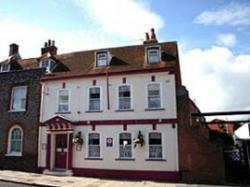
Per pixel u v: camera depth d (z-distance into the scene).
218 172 17.34
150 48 20.56
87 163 19.70
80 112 20.59
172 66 19.17
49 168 20.34
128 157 19.06
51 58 23.12
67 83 21.41
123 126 19.45
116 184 15.80
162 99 19.05
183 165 17.88
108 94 20.17
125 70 19.98
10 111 22.50
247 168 17.69
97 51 21.73
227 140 30.78
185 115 18.61
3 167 21.61
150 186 15.23
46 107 21.58
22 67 24.72
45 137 21.09
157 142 18.75
